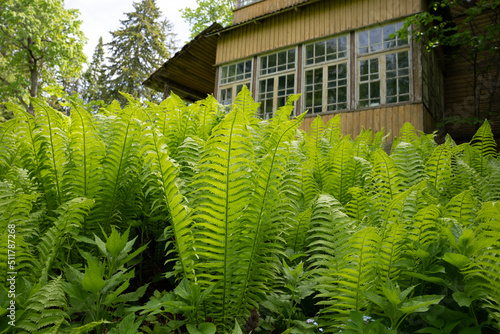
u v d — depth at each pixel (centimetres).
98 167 170
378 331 115
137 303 164
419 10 891
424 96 883
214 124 283
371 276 138
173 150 222
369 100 924
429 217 147
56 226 137
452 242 138
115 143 168
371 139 467
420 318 136
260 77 1142
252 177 145
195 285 125
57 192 168
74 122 172
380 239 135
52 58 2414
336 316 139
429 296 118
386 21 930
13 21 2250
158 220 190
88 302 123
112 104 284
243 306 147
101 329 131
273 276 155
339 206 185
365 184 246
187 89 1639
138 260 176
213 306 141
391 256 139
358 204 203
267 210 152
